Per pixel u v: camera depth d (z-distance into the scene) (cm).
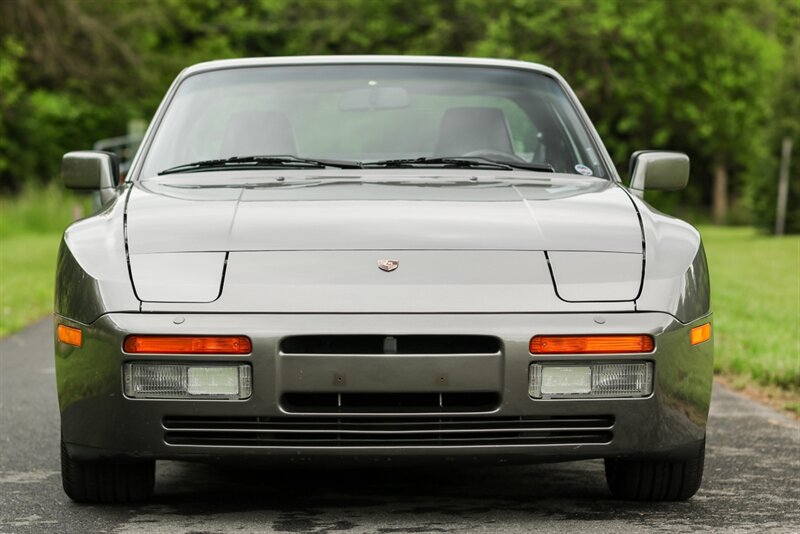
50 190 4338
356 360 526
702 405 564
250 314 531
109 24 5147
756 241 4100
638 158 722
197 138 719
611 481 622
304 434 535
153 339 530
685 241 588
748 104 4928
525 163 706
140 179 684
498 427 537
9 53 4788
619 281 551
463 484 668
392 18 5519
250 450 534
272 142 715
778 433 833
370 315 529
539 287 543
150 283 546
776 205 4603
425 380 526
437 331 525
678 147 6650
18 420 884
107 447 546
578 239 571
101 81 5200
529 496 634
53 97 6053
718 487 654
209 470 713
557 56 4625
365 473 701
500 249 561
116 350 534
